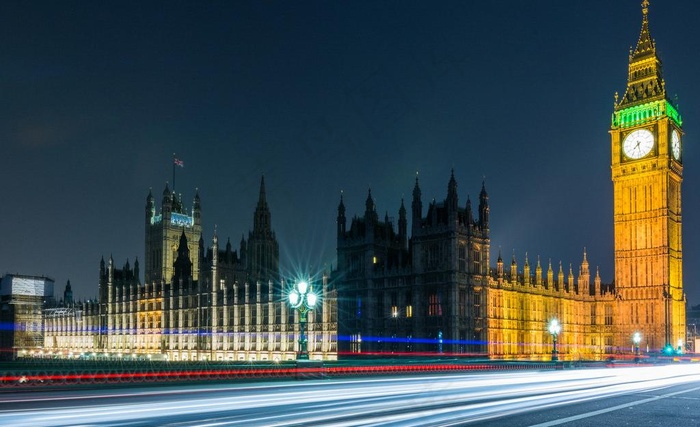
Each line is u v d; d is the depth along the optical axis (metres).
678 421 27.66
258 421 24.86
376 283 115.00
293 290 52.97
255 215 183.12
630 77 148.12
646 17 148.00
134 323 199.50
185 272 188.50
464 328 104.88
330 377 53.06
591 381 53.62
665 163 139.12
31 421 24.44
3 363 85.88
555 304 141.38
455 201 105.75
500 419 26.80
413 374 61.28
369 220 117.25
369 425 24.00
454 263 104.19
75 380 42.19
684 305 144.25
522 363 86.75
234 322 155.62
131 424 23.89
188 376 46.56
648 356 125.38
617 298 144.00
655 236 139.75
